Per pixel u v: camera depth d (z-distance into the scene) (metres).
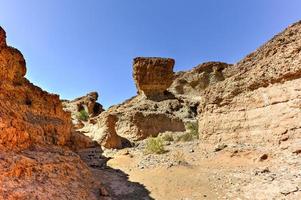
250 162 15.06
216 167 15.83
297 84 14.53
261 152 15.14
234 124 17.89
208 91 20.67
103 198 12.16
